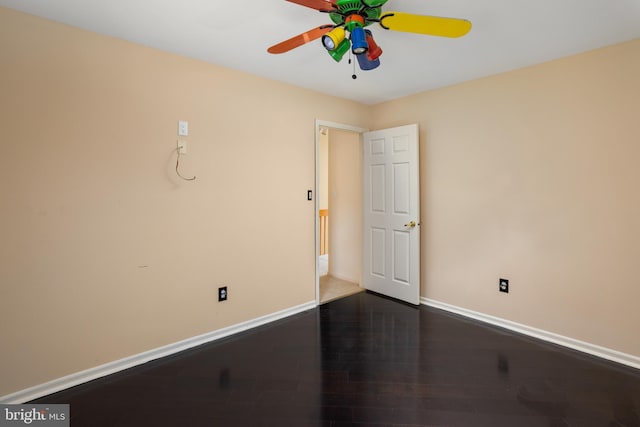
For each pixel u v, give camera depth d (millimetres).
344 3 1398
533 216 2689
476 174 3035
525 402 1862
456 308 3236
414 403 1856
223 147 2701
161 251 2398
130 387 2023
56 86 1957
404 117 3613
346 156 4387
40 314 1934
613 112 2291
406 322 3020
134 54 2246
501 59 2555
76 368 2055
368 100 3738
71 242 2029
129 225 2248
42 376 1940
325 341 2646
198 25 2021
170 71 2408
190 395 1939
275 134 3049
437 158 3334
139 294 2305
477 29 2066
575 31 2098
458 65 2678
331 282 4355
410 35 2139
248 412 1788
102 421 1722
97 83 2100
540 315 2672
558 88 2533
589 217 2412
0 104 1794
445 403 1855
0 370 1824
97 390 1992
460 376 2125
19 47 1844
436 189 3359
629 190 2242
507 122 2816
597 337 2391
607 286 2344
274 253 3082
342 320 3086
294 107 3189
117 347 2213
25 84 1862
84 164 2062
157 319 2389
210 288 2658
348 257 4430
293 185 3213
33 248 1905
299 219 3281
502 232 2877
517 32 2109
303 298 3344
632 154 2225
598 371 2180
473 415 1755
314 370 2209
